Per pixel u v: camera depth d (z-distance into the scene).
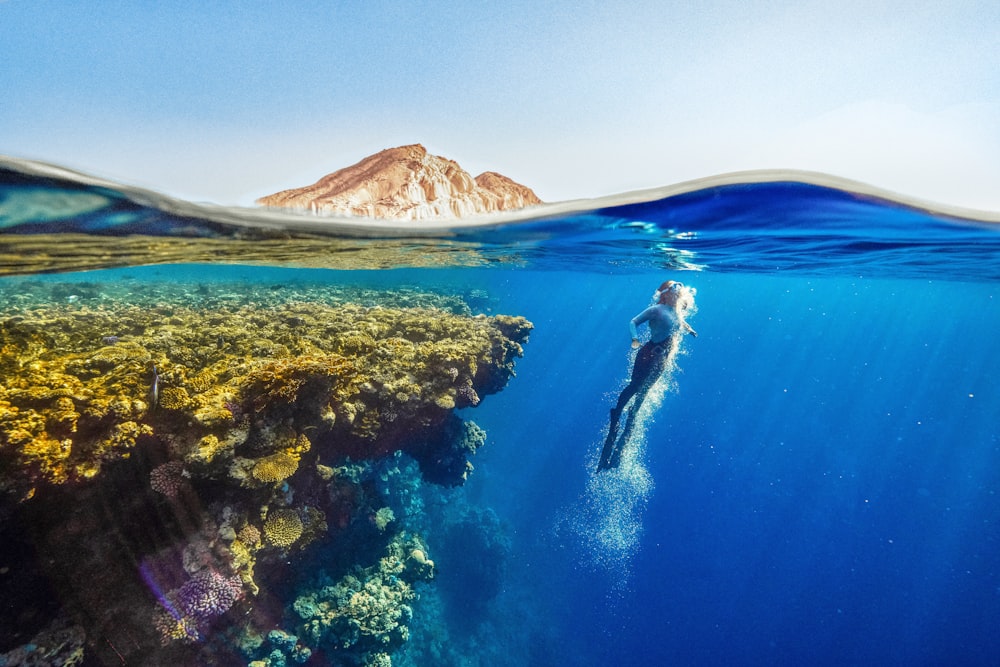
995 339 66.56
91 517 5.20
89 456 4.71
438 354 9.35
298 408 6.78
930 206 6.08
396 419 8.49
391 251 11.48
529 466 31.78
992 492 35.41
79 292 17.31
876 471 39.16
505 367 12.52
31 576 4.95
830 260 13.06
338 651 7.58
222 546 5.75
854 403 71.19
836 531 28.05
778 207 6.97
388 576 8.63
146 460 5.39
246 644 6.39
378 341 9.25
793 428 55.00
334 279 28.33
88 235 7.37
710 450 42.59
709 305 53.97
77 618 5.12
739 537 27.45
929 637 20.45
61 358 6.09
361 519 8.79
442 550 17.77
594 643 19.61
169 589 5.50
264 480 5.84
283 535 6.48
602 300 60.16
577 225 8.59
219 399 5.80
